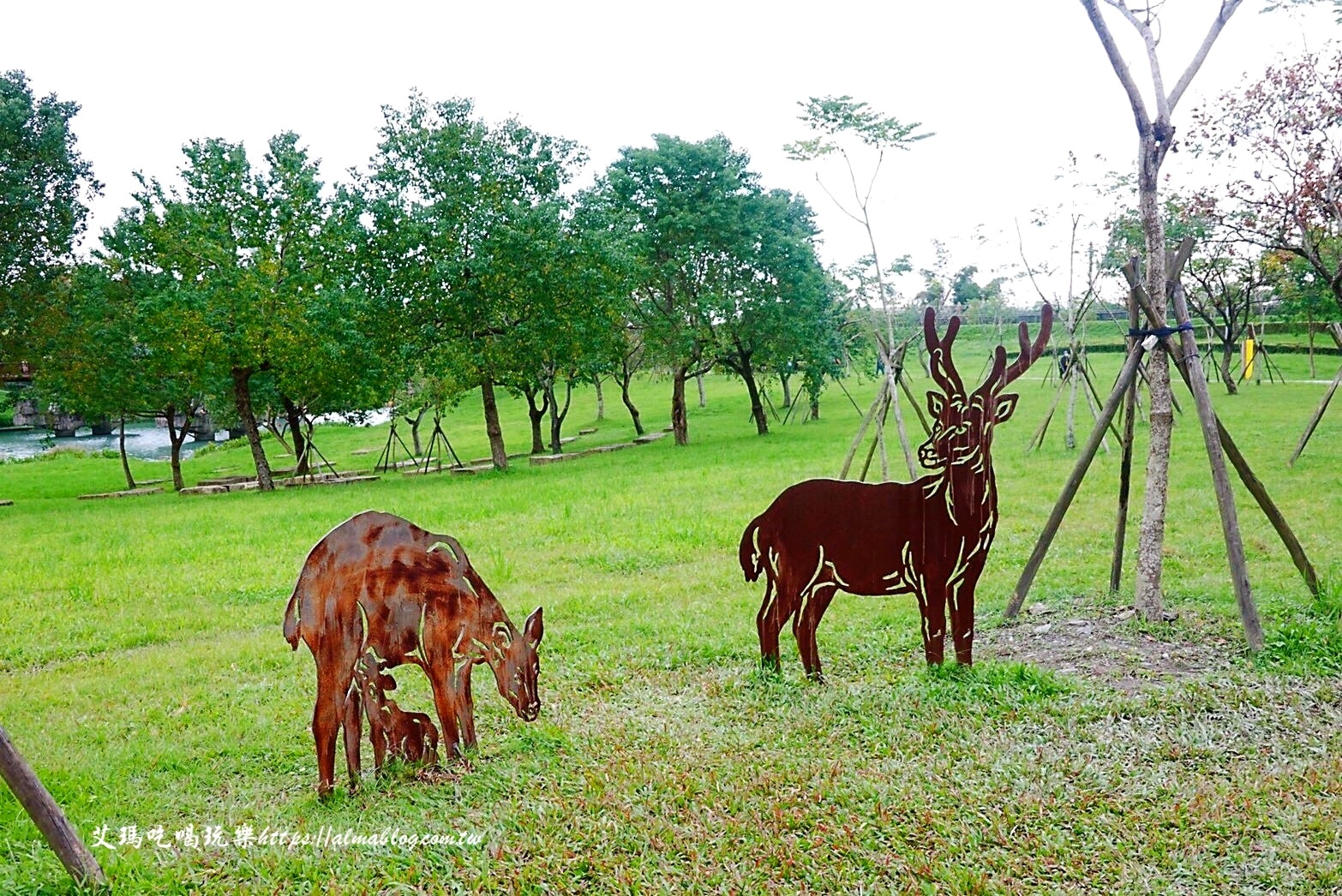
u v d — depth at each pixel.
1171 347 7.67
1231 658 6.88
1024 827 4.76
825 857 4.53
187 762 6.03
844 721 6.19
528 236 25.28
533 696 6.17
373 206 26.02
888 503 6.87
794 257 31.39
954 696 6.48
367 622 5.50
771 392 54.31
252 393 32.25
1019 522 12.57
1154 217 7.61
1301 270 26.84
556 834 4.86
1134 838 4.60
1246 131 14.88
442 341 26.70
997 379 6.89
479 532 14.66
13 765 4.34
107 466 42.28
